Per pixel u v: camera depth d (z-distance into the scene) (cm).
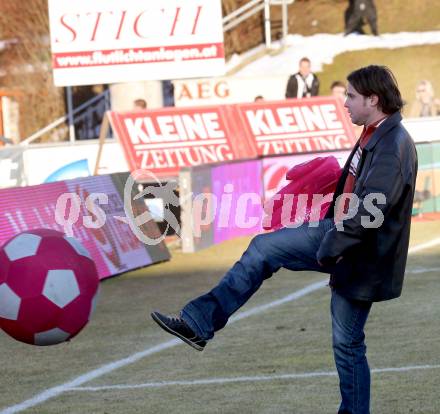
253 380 1040
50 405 982
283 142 2472
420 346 1160
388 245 764
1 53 4053
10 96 3716
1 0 4075
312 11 4372
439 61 4019
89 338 1299
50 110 3872
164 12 2814
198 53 2836
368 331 1254
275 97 3014
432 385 986
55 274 844
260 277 775
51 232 884
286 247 772
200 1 2825
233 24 3816
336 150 2417
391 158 745
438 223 2370
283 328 1308
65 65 2808
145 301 1557
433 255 1906
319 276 1728
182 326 762
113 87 3039
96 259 1756
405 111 3762
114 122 2283
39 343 854
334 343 806
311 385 1009
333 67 3950
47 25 4062
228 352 1180
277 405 938
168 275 1803
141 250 1903
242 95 3009
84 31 2803
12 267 841
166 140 2311
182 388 1021
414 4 4384
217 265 1900
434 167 2508
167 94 3581
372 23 4197
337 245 737
